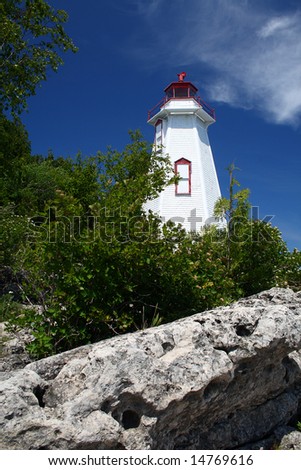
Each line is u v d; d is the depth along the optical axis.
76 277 6.46
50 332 6.48
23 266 7.55
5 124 18.23
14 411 3.77
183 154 31.62
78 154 19.70
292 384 5.88
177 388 4.17
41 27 16.61
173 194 30.00
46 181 30.27
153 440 4.14
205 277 8.10
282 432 5.33
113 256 6.79
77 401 3.90
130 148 18.23
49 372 4.61
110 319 6.70
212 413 4.75
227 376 4.52
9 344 7.43
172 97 33.50
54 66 17.06
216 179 33.25
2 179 24.75
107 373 4.05
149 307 7.53
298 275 11.91
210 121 34.59
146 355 4.25
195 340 4.62
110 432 3.83
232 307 5.86
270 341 4.70
